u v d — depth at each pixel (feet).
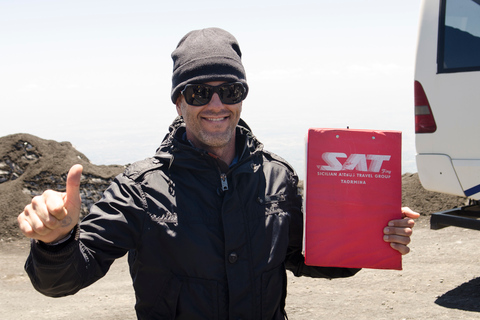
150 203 5.41
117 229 5.21
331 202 6.10
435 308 12.19
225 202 5.53
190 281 5.34
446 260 16.61
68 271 4.62
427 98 14.55
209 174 5.66
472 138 13.62
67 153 36.06
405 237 5.99
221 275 5.39
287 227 5.99
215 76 5.65
